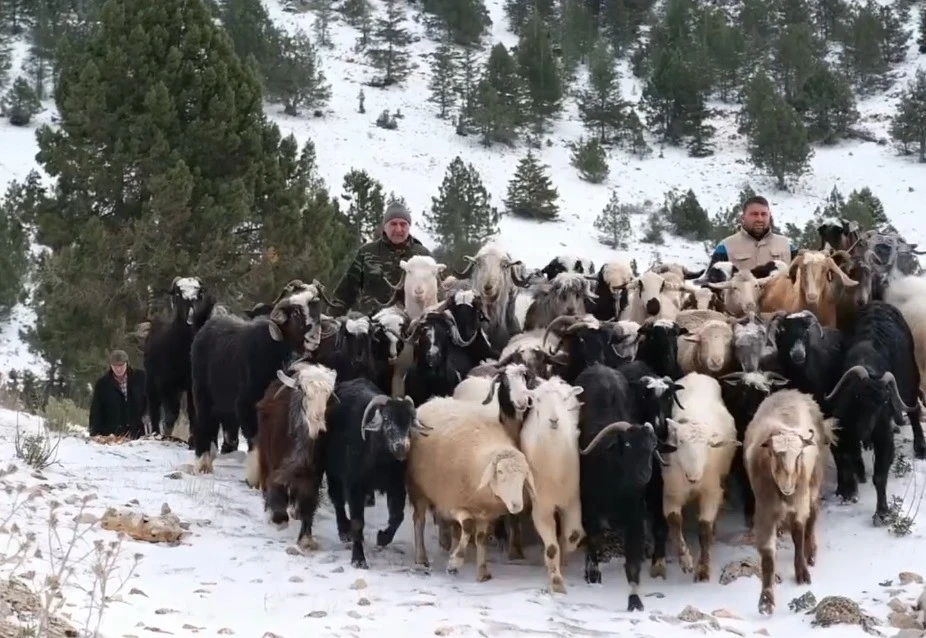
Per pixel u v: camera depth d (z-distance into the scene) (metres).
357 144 67.62
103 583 6.36
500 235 50.97
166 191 22.98
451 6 92.81
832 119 74.19
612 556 10.11
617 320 11.88
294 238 24.97
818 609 8.15
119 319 23.14
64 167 24.27
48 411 15.57
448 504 9.36
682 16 90.31
